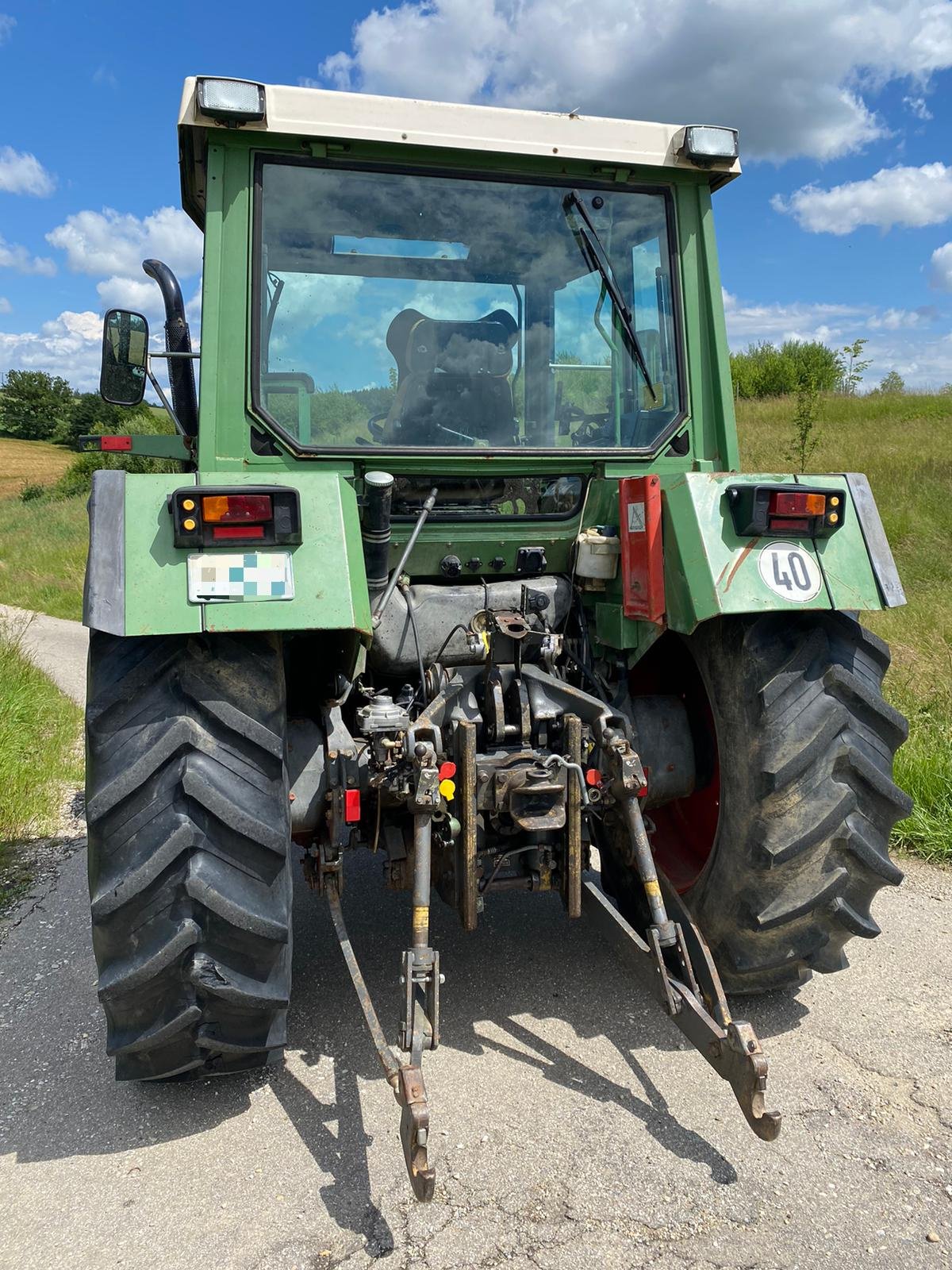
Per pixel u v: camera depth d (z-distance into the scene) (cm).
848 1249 208
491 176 301
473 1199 224
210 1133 253
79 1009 321
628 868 322
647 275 321
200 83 266
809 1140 243
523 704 279
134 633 224
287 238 288
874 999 310
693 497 265
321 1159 241
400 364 300
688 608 264
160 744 232
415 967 237
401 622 296
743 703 271
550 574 328
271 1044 254
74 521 2503
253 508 229
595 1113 255
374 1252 210
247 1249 212
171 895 231
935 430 1567
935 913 373
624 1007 309
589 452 310
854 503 278
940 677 591
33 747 633
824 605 262
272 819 239
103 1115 262
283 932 239
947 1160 235
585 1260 206
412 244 297
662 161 309
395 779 256
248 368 283
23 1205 228
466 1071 275
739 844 275
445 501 307
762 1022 298
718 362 325
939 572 846
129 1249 213
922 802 454
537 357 312
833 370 2338
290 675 301
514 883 281
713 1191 226
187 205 365
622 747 267
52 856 470
